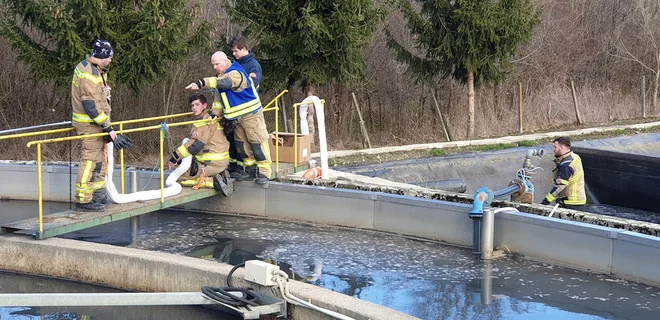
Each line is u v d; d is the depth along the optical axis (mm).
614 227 8648
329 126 19734
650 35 25109
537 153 10461
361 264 8734
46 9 13539
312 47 15484
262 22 16047
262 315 7230
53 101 18062
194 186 10297
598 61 25719
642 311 7199
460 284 8016
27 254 8617
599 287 7887
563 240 8578
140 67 14039
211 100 18719
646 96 25594
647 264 7926
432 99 21219
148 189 11430
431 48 19359
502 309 7277
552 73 24531
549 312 7188
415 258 8969
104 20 13664
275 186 10773
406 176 15195
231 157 11008
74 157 17109
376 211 10148
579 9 25531
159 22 13727
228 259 8938
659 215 13703
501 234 9117
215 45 16703
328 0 15727
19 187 12023
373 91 20953
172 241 9703
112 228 10375
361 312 6621
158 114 18375
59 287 8320
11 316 7562
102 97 8680
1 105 17875
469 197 9906
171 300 7219
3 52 17922
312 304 6984
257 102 10297
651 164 13852
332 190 10391
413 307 7332
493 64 19703
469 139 20016
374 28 16531
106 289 8281
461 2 18391
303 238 9859
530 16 19812
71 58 13781
